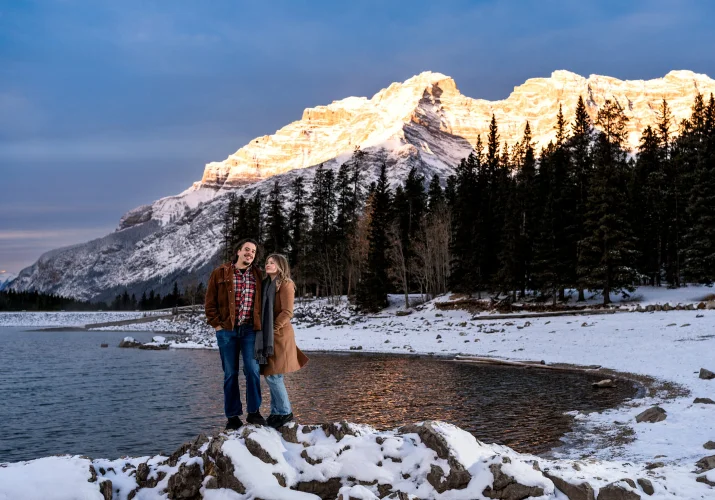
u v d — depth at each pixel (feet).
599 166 193.16
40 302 634.43
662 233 226.38
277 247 345.10
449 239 278.87
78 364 138.00
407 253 294.46
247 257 29.66
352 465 25.34
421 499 23.57
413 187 342.64
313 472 25.34
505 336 157.17
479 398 79.71
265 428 27.22
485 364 123.34
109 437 64.23
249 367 29.43
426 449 25.12
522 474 23.47
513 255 211.00
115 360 147.02
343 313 266.98
